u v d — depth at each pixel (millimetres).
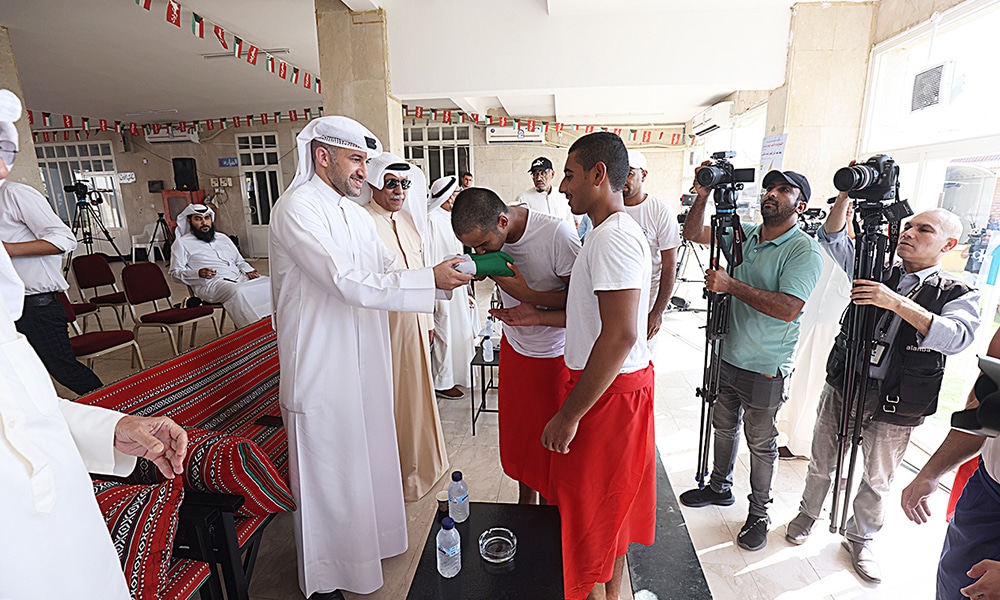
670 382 3719
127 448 914
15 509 637
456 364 3520
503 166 9016
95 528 775
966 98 2430
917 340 1620
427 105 8023
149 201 10836
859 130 3262
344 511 1610
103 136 10492
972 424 805
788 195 1829
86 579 748
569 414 1243
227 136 10430
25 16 4125
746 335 1921
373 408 1671
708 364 2109
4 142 762
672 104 6715
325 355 1515
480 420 3137
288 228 1448
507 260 1563
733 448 2184
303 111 9281
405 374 2221
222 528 1333
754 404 1925
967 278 2498
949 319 1530
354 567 1654
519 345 1774
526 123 8578
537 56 3545
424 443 2340
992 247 2367
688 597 1735
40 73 5863
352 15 3578
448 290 1506
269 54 5102
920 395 1631
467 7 3529
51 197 10898
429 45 3598
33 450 665
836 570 1860
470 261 1495
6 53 3953
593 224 1331
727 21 3342
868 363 1643
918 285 1681
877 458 1765
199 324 5578
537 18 3500
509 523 1409
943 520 2145
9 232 2658
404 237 2344
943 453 1226
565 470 1372
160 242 10703
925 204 2654
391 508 1814
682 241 5375
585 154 1269
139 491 1198
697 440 2855
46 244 2629
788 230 1884
